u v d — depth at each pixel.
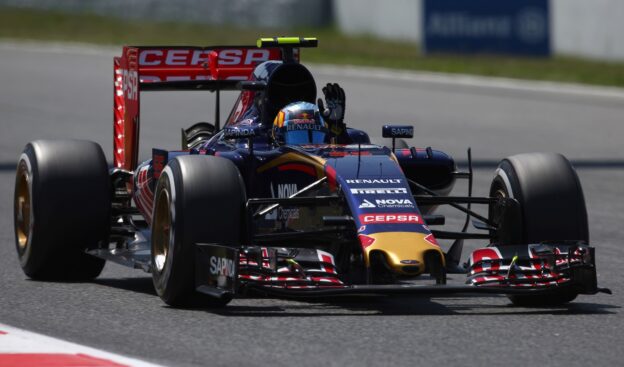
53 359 19.20
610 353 20.17
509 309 24.30
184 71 31.45
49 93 82.81
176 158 23.81
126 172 30.19
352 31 127.56
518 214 24.41
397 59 106.12
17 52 113.31
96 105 76.50
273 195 25.69
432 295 26.09
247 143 27.22
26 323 22.62
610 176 50.31
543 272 23.62
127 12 137.50
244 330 21.73
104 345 20.55
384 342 20.78
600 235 36.22
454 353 19.98
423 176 26.83
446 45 105.56
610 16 104.56
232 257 22.06
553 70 99.12
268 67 27.91
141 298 25.42
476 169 52.19
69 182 27.62
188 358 19.52
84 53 112.38
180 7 134.75
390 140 30.23
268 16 131.50
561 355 19.97
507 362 19.41
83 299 25.33
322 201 23.61
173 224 23.12
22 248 28.50
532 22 102.50
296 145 26.14
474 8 103.81
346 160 24.66
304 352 19.95
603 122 70.94
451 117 72.75
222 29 130.38
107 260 28.61
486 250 24.00
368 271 22.33
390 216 23.05
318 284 22.67
